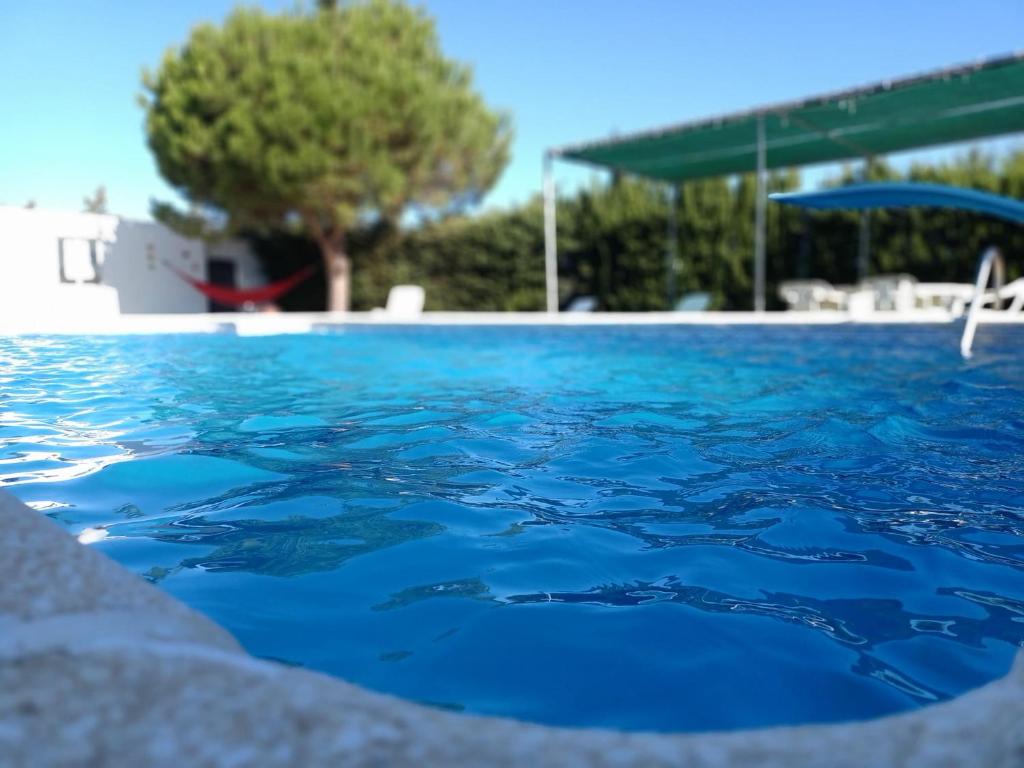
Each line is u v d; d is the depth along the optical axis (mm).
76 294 14562
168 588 1416
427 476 2297
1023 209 4277
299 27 15648
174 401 3854
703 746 657
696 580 1467
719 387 4219
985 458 2484
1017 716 688
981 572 1505
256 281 20094
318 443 2791
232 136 14836
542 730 688
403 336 8375
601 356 6160
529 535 1733
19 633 812
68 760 583
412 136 15930
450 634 1229
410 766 606
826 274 13898
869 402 3600
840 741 663
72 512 1928
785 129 11016
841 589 1423
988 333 6336
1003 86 8945
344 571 1511
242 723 651
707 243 14930
